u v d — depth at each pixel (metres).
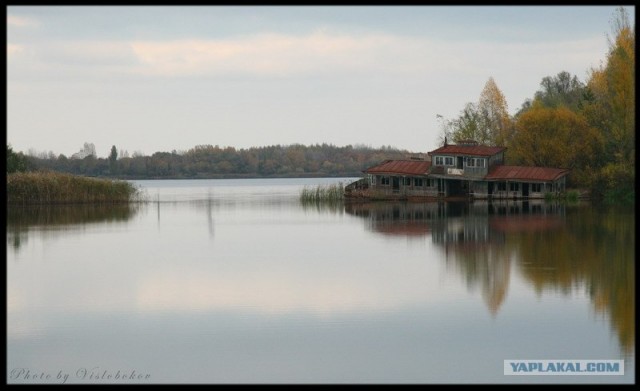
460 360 35.72
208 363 35.69
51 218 101.31
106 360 36.25
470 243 70.38
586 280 51.03
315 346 37.75
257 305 45.81
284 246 71.81
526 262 58.62
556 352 36.53
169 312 44.53
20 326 41.91
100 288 51.47
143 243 75.38
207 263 61.84
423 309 44.22
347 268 58.03
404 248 68.56
